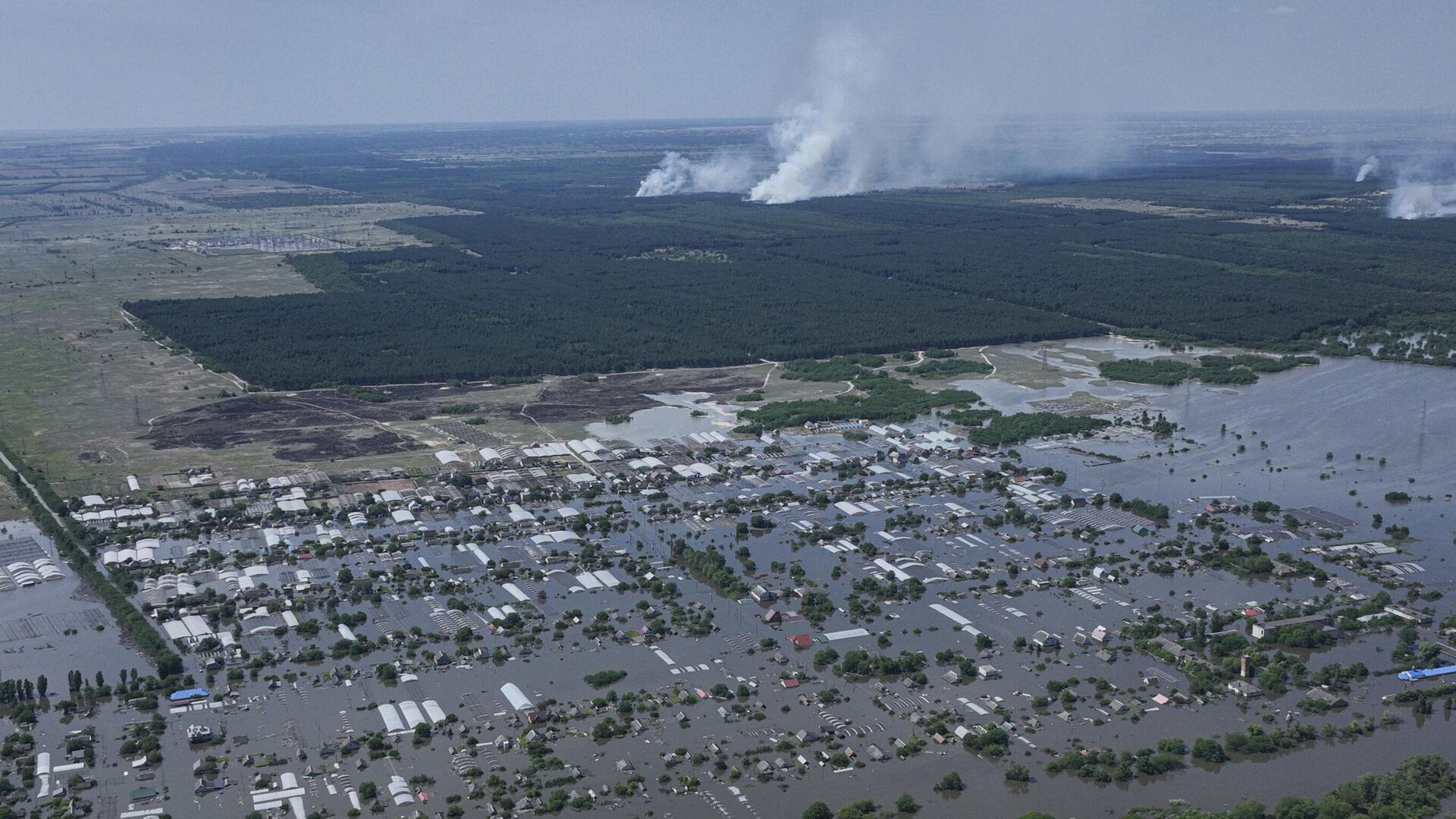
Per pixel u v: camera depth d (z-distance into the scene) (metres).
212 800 191.00
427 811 188.25
